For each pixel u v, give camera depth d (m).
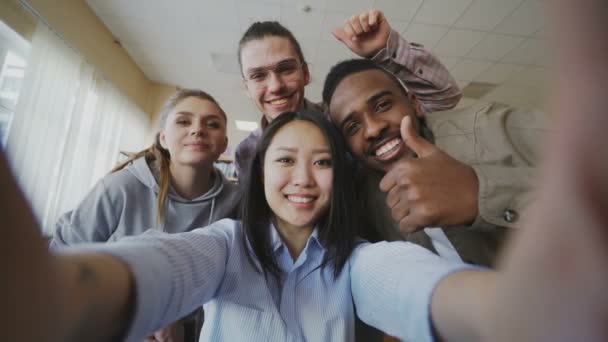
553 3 0.12
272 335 0.56
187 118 1.06
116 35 3.06
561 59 0.12
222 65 3.49
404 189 0.59
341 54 3.06
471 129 0.85
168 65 3.62
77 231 1.00
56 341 0.21
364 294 0.56
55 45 2.35
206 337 0.57
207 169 1.13
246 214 0.73
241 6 2.49
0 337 0.17
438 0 2.34
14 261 0.18
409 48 1.01
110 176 1.08
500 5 2.38
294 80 1.15
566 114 0.13
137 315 0.30
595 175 0.13
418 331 0.35
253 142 1.30
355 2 2.36
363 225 0.97
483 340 0.23
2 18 1.96
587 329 0.14
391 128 0.85
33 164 2.20
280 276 0.66
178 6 2.57
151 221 1.06
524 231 0.17
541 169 0.15
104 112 3.07
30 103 2.15
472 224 0.57
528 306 0.17
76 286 0.23
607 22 0.11
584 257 0.14
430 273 0.37
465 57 3.05
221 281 0.60
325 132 0.72
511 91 3.68
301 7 2.44
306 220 0.68
